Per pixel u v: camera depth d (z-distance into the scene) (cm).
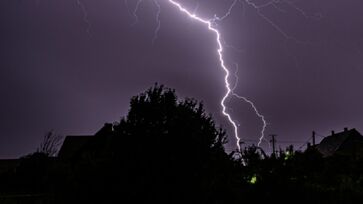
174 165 638
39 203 928
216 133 717
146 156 642
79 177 675
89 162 689
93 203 639
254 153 898
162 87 726
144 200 619
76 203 654
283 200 879
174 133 661
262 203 848
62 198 679
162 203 621
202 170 659
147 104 697
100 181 646
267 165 895
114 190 632
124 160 648
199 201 637
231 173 746
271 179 879
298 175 947
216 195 675
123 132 678
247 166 879
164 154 644
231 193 724
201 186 645
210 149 687
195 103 727
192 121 689
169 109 694
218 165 693
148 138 658
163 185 628
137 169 639
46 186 947
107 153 683
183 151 650
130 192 623
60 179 711
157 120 681
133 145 655
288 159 941
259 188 861
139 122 679
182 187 632
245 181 848
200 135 679
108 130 758
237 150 887
